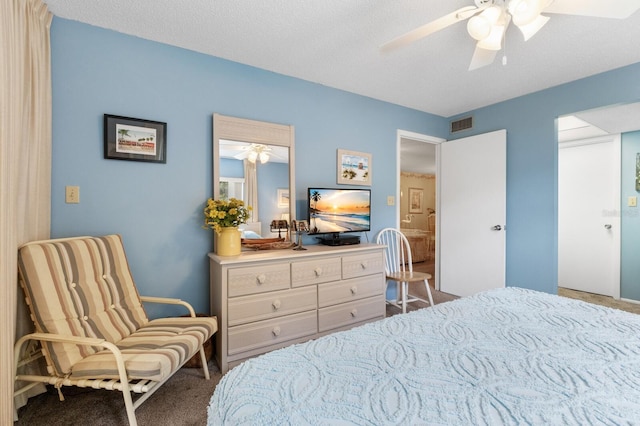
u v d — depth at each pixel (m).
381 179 3.39
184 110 2.27
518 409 0.73
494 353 1.03
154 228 2.17
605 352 1.03
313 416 0.72
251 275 2.07
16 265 1.37
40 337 1.36
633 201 3.62
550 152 2.99
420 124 3.72
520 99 3.22
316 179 2.91
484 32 1.49
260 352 2.10
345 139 3.10
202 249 2.34
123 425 1.51
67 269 1.57
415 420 0.70
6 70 1.29
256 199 2.55
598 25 1.93
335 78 2.79
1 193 1.27
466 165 3.62
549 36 2.06
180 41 2.16
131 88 2.08
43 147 1.74
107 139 1.99
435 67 2.55
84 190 1.94
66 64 1.88
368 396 0.79
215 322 1.87
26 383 1.61
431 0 1.71
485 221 3.42
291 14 1.84
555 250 2.97
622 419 0.69
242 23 1.94
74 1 1.72
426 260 6.26
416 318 1.35
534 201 3.11
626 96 2.50
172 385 1.86
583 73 2.65
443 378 0.88
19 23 1.44
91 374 1.33
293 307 2.24
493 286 3.34
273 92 2.65
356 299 2.58
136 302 1.88
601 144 3.86
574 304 1.53
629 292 3.64
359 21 1.91
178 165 2.25
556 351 1.04
